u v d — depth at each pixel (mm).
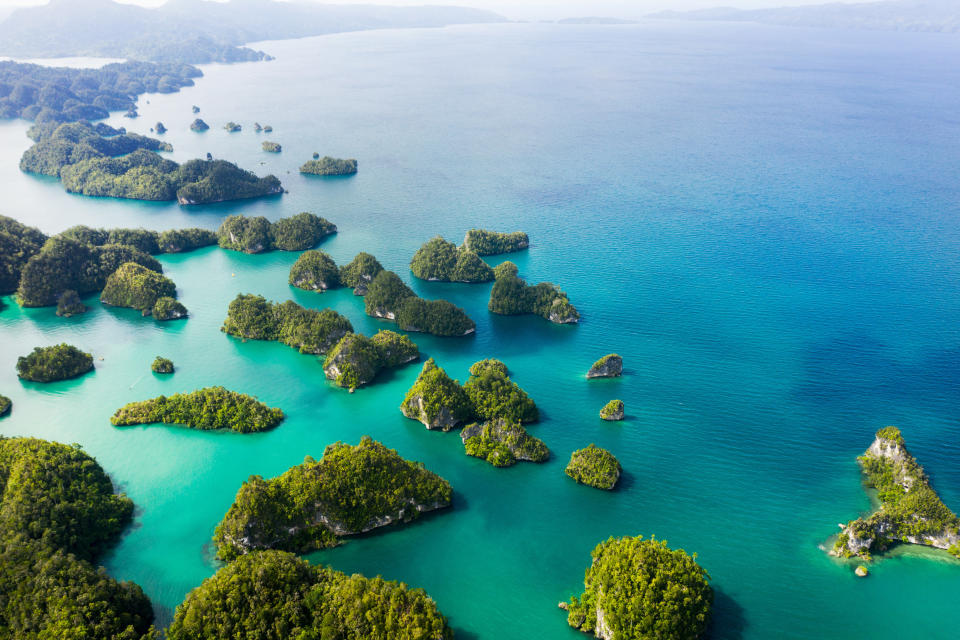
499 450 136375
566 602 103688
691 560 100812
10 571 94750
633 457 139625
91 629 87812
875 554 112500
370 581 93750
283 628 88438
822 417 152250
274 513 112250
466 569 110250
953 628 99562
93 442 145125
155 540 116750
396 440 145250
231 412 149500
